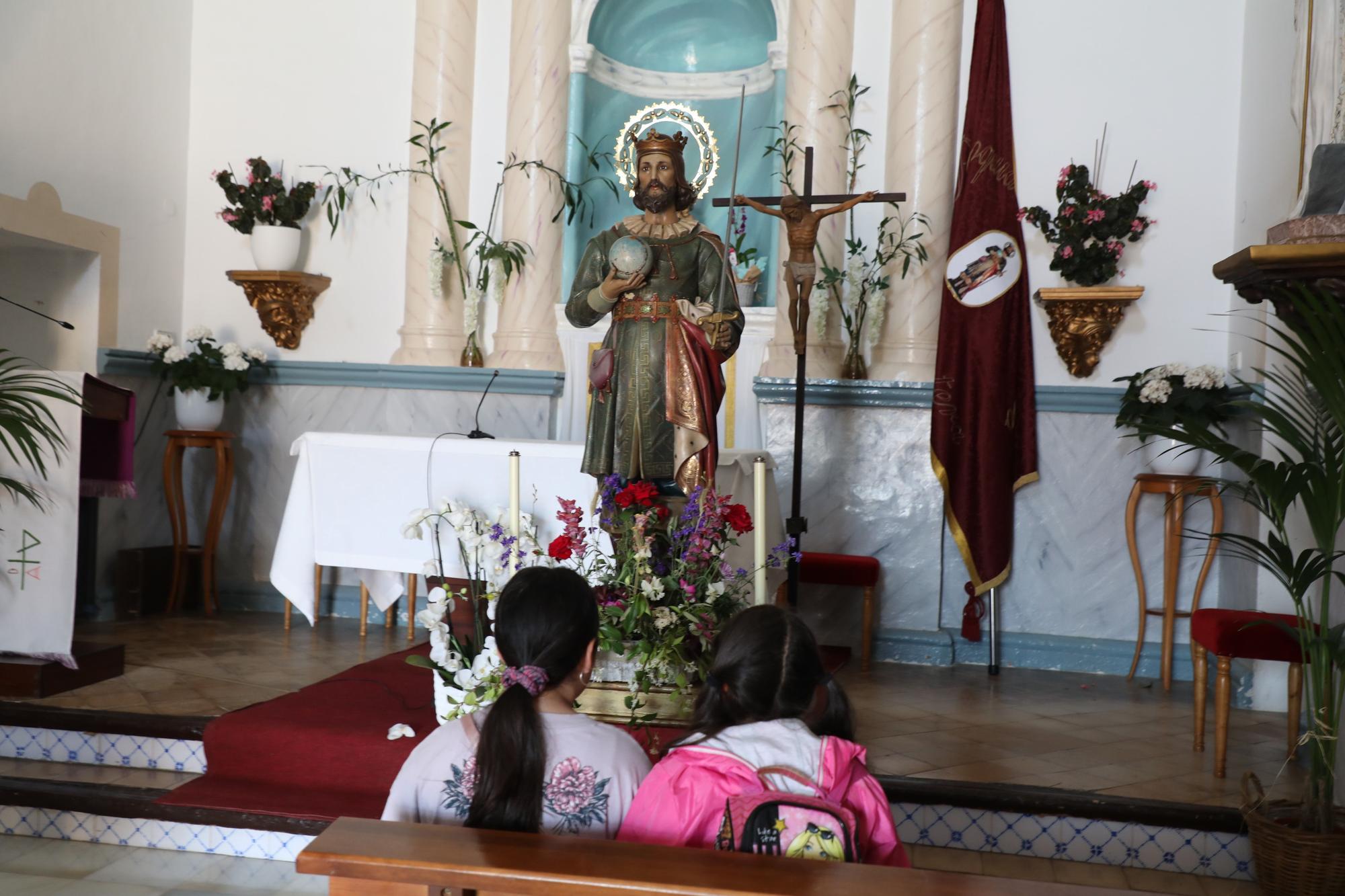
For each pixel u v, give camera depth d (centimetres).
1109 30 573
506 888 138
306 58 658
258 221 632
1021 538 578
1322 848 297
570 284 661
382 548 446
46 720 384
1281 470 306
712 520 292
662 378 328
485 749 162
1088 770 377
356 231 654
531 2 626
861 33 603
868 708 464
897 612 577
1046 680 539
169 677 457
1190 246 567
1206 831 335
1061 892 137
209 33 667
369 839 148
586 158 665
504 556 288
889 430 574
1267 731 446
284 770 348
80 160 575
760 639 171
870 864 161
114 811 338
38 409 416
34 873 315
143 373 619
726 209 673
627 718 293
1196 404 511
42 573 416
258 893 304
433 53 633
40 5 544
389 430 634
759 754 163
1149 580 566
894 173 587
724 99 681
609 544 378
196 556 627
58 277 593
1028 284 575
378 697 390
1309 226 310
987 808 346
